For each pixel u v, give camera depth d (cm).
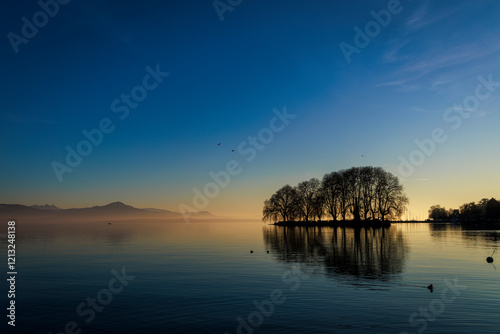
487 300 2031
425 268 3150
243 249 5122
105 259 3947
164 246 5741
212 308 1897
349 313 1789
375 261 3634
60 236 8894
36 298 2152
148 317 1753
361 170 11194
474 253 4322
